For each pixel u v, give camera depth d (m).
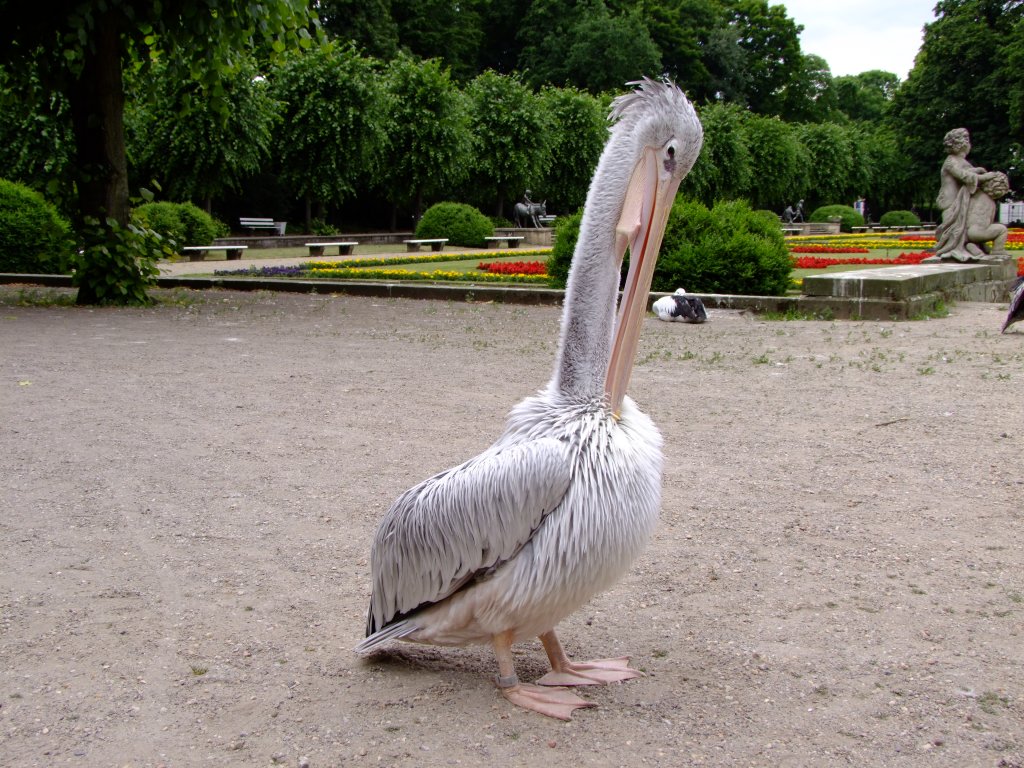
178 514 3.23
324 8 24.39
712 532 3.10
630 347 1.94
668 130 1.93
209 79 7.85
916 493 3.49
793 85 39.62
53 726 1.89
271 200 20.86
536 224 21.73
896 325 7.16
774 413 4.51
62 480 3.59
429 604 1.96
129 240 7.93
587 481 1.82
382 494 3.48
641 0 33.62
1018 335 6.61
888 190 35.75
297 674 2.13
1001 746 1.83
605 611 2.52
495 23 33.56
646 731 1.88
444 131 19.41
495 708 1.98
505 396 4.79
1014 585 2.65
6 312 7.43
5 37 7.50
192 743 1.83
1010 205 37.47
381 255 15.55
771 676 2.13
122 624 2.38
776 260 8.36
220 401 4.64
